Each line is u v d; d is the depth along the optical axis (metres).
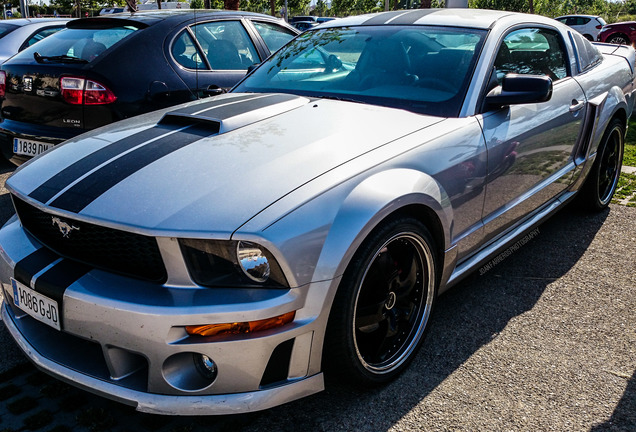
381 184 2.13
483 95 2.81
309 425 2.12
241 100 2.79
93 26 4.43
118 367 1.90
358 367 2.16
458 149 2.52
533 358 2.56
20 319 2.27
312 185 2.00
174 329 1.78
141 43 4.14
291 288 1.87
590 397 2.30
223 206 1.87
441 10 3.47
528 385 2.37
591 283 3.29
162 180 2.02
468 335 2.75
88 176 2.12
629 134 7.45
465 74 2.84
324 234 1.93
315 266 1.91
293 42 3.57
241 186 1.96
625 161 6.04
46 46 4.39
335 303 2.01
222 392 1.88
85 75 3.88
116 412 2.14
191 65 4.39
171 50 4.28
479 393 2.31
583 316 2.93
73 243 2.02
